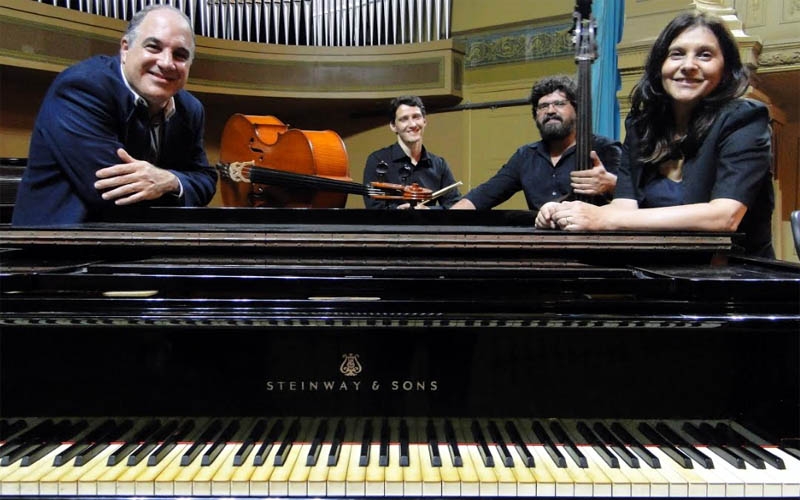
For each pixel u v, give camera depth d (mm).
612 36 3104
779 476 970
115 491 954
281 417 1122
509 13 4922
